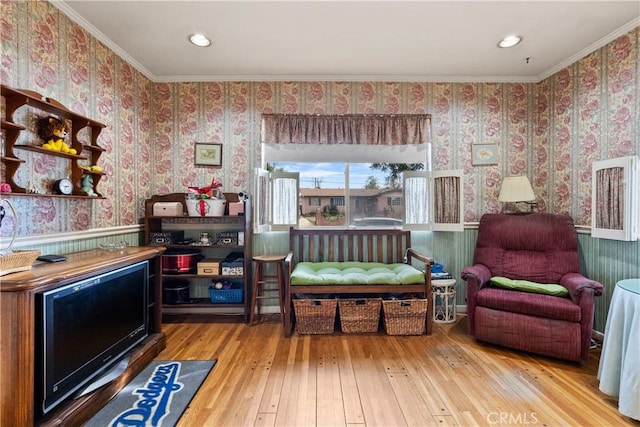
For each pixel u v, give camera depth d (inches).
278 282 121.6
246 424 65.3
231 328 118.3
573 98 118.5
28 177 76.8
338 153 137.0
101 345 74.0
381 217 140.2
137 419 66.4
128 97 117.8
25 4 76.1
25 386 53.6
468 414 68.6
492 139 136.5
